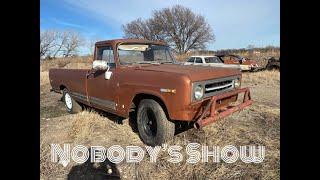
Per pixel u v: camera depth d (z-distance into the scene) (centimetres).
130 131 512
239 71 505
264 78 1429
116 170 376
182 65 509
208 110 402
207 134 473
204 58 1612
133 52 521
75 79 633
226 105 471
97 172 373
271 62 1869
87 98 596
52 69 760
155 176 356
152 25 5184
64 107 781
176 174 356
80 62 3359
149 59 545
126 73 467
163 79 400
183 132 482
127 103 466
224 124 523
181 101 379
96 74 549
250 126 518
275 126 516
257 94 941
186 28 5156
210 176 348
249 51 3566
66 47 4728
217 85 436
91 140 476
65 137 491
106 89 517
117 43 504
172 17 5100
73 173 371
